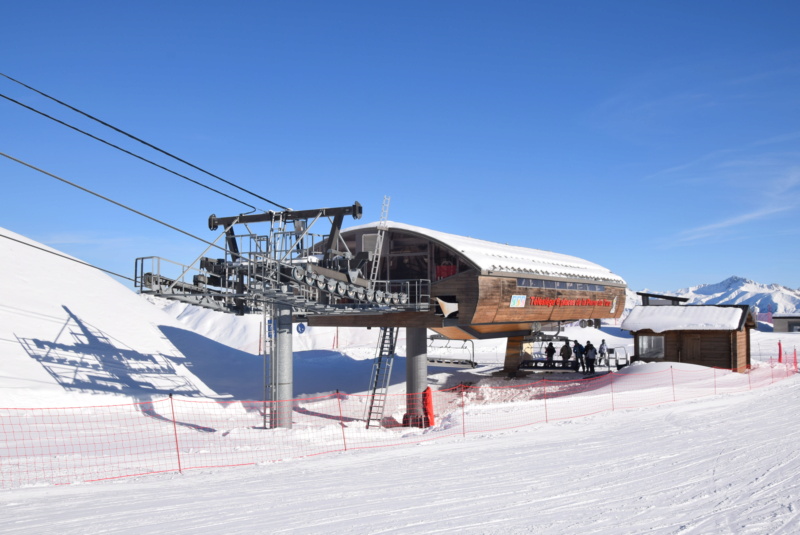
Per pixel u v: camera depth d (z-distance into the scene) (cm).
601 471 1076
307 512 851
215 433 2044
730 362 2997
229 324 6631
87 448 1622
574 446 1359
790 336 6162
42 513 878
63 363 2483
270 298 2141
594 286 3616
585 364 3684
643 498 873
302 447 1731
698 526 728
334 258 2266
